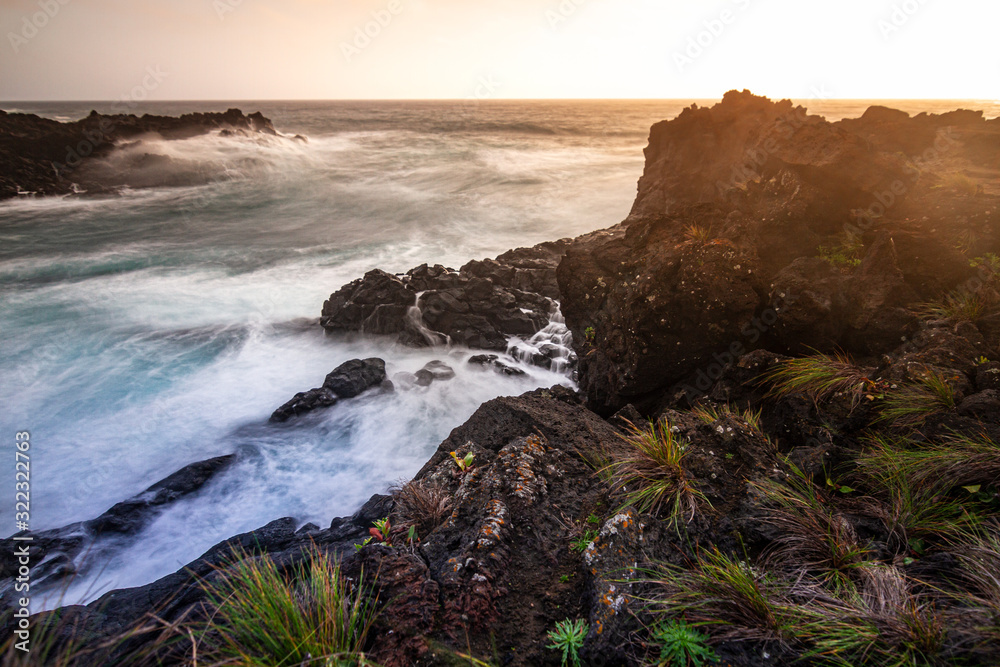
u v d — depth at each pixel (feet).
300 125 285.02
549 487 15.92
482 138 222.28
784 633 9.52
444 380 40.63
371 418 35.99
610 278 34.45
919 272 23.97
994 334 19.34
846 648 8.91
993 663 8.16
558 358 42.32
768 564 11.67
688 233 30.45
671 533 12.79
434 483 17.38
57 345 46.32
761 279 26.20
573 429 19.86
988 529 11.26
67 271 66.39
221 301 57.16
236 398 38.81
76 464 31.12
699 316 26.22
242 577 10.40
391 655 9.96
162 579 18.12
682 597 10.54
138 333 49.21
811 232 28.50
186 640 10.91
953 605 9.68
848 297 22.99
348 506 28.12
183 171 129.80
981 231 25.48
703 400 23.43
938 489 12.73
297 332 50.08
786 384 20.49
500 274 53.36
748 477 14.93
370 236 84.38
